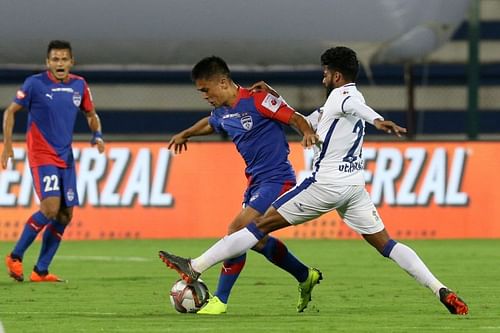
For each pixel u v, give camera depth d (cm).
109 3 5412
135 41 5472
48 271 3306
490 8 6134
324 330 2072
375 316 2339
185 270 2295
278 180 2373
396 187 5006
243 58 5538
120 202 4950
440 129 6128
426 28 5450
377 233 2306
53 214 3158
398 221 5000
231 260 2355
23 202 4862
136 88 6047
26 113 5909
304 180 2284
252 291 2911
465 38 6097
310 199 2267
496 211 5019
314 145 2280
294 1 5406
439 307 2533
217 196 4975
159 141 4978
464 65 6106
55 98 3189
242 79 6059
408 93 5684
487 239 4994
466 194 5031
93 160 4950
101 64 5575
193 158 4978
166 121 6072
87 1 5412
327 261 3956
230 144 4984
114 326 2142
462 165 5031
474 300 2702
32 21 5428
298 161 4928
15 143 4875
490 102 6119
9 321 2241
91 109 3316
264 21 5416
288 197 2281
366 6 5400
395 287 3038
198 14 5416
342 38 5444
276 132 2378
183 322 2209
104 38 5459
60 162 3184
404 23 5412
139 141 4972
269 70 5688
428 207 5016
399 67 6059
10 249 4481
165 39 5466
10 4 5412
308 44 5466
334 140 2258
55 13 5422
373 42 5456
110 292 2881
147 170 4966
